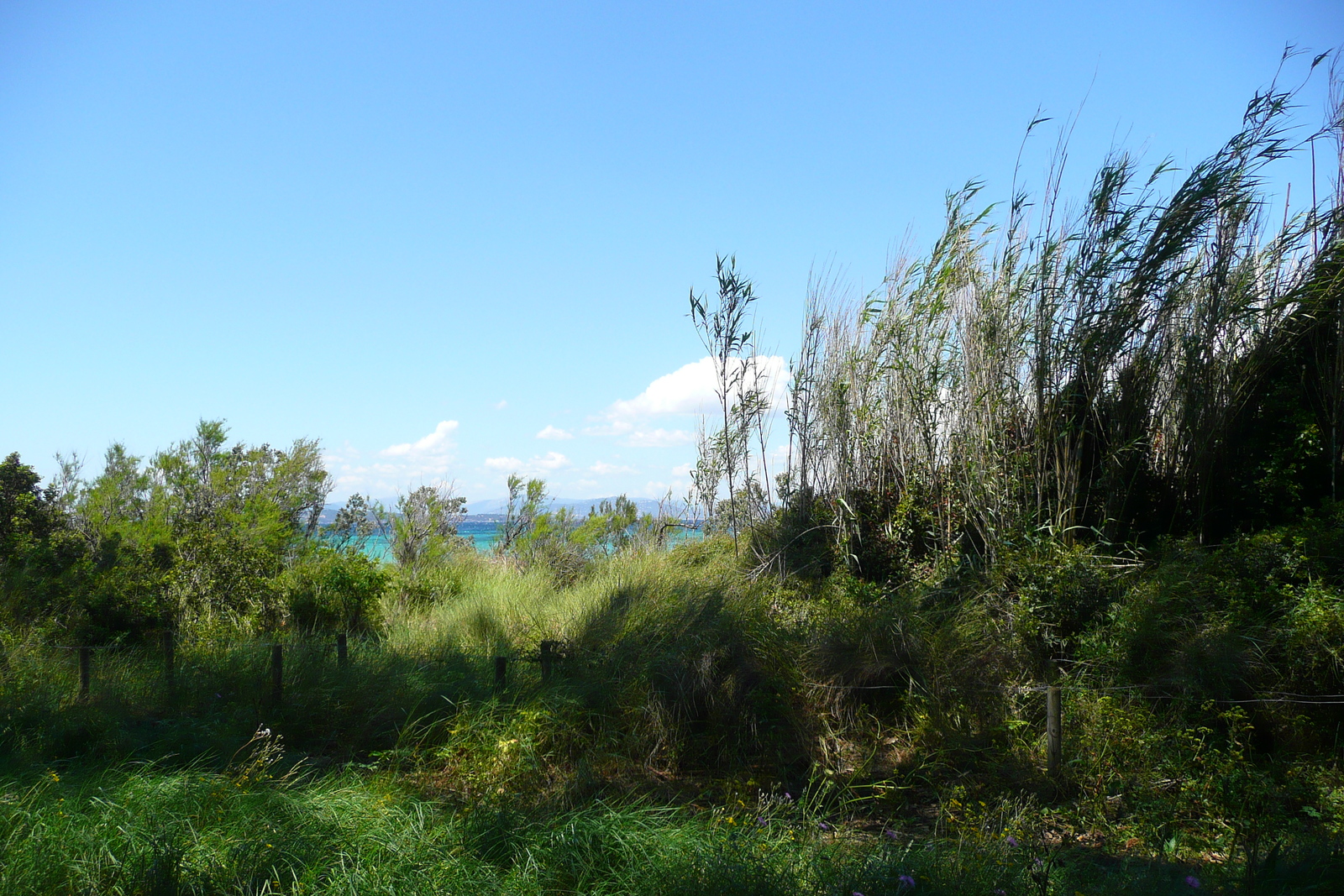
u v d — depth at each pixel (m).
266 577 12.93
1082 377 8.80
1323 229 8.32
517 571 15.18
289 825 4.65
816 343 11.82
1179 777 5.81
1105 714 6.30
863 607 8.60
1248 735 6.04
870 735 7.03
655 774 6.74
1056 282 8.97
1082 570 7.61
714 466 14.10
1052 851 4.67
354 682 8.03
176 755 6.46
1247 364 8.52
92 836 4.55
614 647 8.22
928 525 10.26
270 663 8.38
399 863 4.34
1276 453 8.34
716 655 7.64
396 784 5.96
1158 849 5.11
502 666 7.75
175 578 12.09
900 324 10.53
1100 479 8.69
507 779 6.43
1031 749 6.40
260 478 16.20
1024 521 8.55
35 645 9.78
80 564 12.22
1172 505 8.94
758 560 11.53
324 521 18.59
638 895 4.12
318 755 7.07
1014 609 7.61
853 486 11.34
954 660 7.26
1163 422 9.15
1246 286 8.36
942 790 6.13
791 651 7.67
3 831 4.60
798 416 11.91
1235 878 4.16
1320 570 6.78
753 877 4.06
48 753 6.50
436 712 7.39
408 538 16.75
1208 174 8.24
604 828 4.66
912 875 4.12
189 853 4.41
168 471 14.84
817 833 4.98
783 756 6.85
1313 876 4.09
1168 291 8.62
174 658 8.87
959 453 9.83
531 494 18.36
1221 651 6.27
